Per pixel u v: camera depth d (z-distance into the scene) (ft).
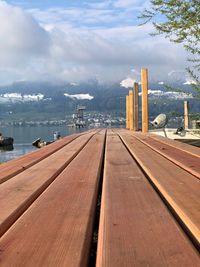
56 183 12.43
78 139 37.47
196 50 17.48
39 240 6.67
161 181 12.26
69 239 6.72
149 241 6.53
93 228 7.96
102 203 9.48
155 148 24.90
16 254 6.00
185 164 16.17
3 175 13.75
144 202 9.55
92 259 6.62
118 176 13.83
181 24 17.66
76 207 9.09
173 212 8.57
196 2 17.33
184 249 6.11
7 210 8.64
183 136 43.14
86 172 14.92
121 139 37.17
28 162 17.83
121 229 7.25
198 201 9.31
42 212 8.64
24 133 336.70
